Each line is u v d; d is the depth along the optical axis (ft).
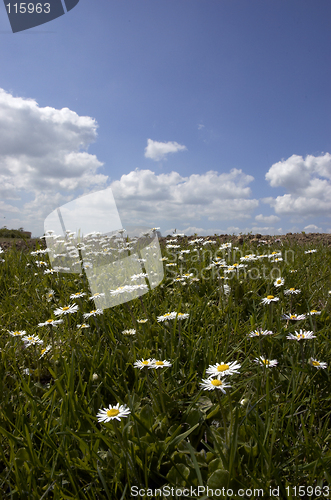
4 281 12.26
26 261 14.93
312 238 22.03
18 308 9.85
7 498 3.74
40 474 3.94
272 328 7.36
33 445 4.43
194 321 8.13
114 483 3.81
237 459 3.71
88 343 7.20
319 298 9.49
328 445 4.29
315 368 5.58
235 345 7.14
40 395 5.64
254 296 9.36
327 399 5.05
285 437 4.31
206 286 10.57
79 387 5.41
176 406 4.95
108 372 5.83
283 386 5.51
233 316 8.34
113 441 4.18
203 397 5.24
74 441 4.37
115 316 8.30
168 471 3.96
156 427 4.55
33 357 7.02
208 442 4.53
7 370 6.64
